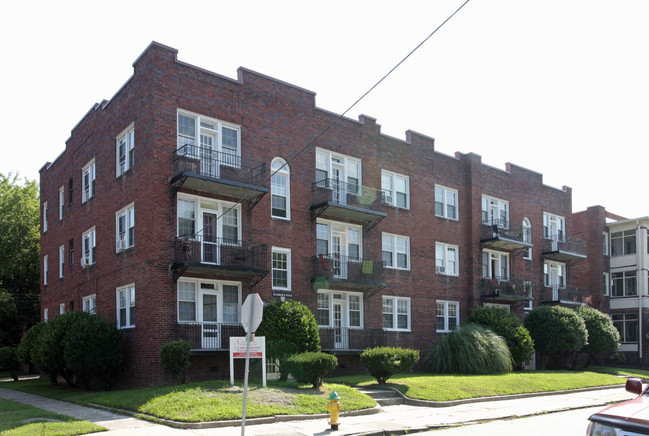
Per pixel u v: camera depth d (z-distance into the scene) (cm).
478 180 3294
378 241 2767
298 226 2453
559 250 3662
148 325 2003
